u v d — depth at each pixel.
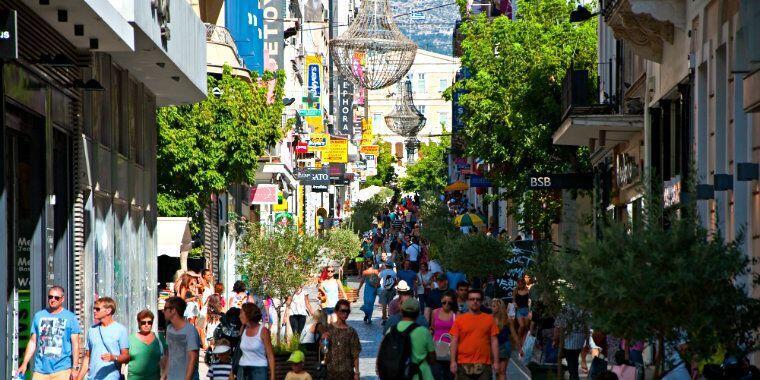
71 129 46.16
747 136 40.53
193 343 35.84
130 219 57.75
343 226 133.12
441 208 131.88
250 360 37.75
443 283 54.22
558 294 39.88
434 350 34.19
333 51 86.19
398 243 138.88
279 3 125.75
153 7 46.41
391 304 47.12
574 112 66.69
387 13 85.69
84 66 43.59
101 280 50.94
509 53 82.62
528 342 50.41
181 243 71.00
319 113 153.62
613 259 26.98
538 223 88.31
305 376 37.81
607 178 74.88
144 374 34.03
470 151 86.38
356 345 39.00
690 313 26.55
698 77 47.88
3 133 35.72
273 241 61.44
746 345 27.16
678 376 30.38
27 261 40.78
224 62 82.75
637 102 62.59
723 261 26.53
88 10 38.62
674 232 27.00
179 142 74.25
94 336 33.78
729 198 43.09
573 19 61.25
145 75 57.12
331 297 72.31
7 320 36.72
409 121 180.12
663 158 56.12
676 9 50.12
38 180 41.72
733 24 42.28
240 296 61.50
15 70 37.44
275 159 108.19
